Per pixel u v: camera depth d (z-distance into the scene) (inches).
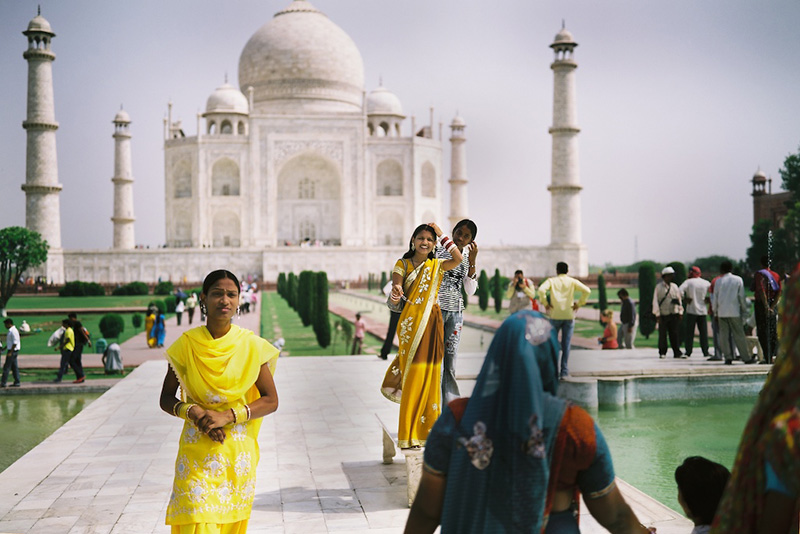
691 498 157.2
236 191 3216.0
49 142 2576.3
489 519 124.2
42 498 312.7
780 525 103.1
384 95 3582.7
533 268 2861.7
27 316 1592.0
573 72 2628.0
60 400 687.1
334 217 3334.2
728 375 543.8
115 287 2603.3
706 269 1652.3
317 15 3447.3
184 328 1373.0
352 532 259.1
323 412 494.0
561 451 127.0
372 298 1982.0
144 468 361.4
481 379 128.5
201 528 185.9
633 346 812.0
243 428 195.8
